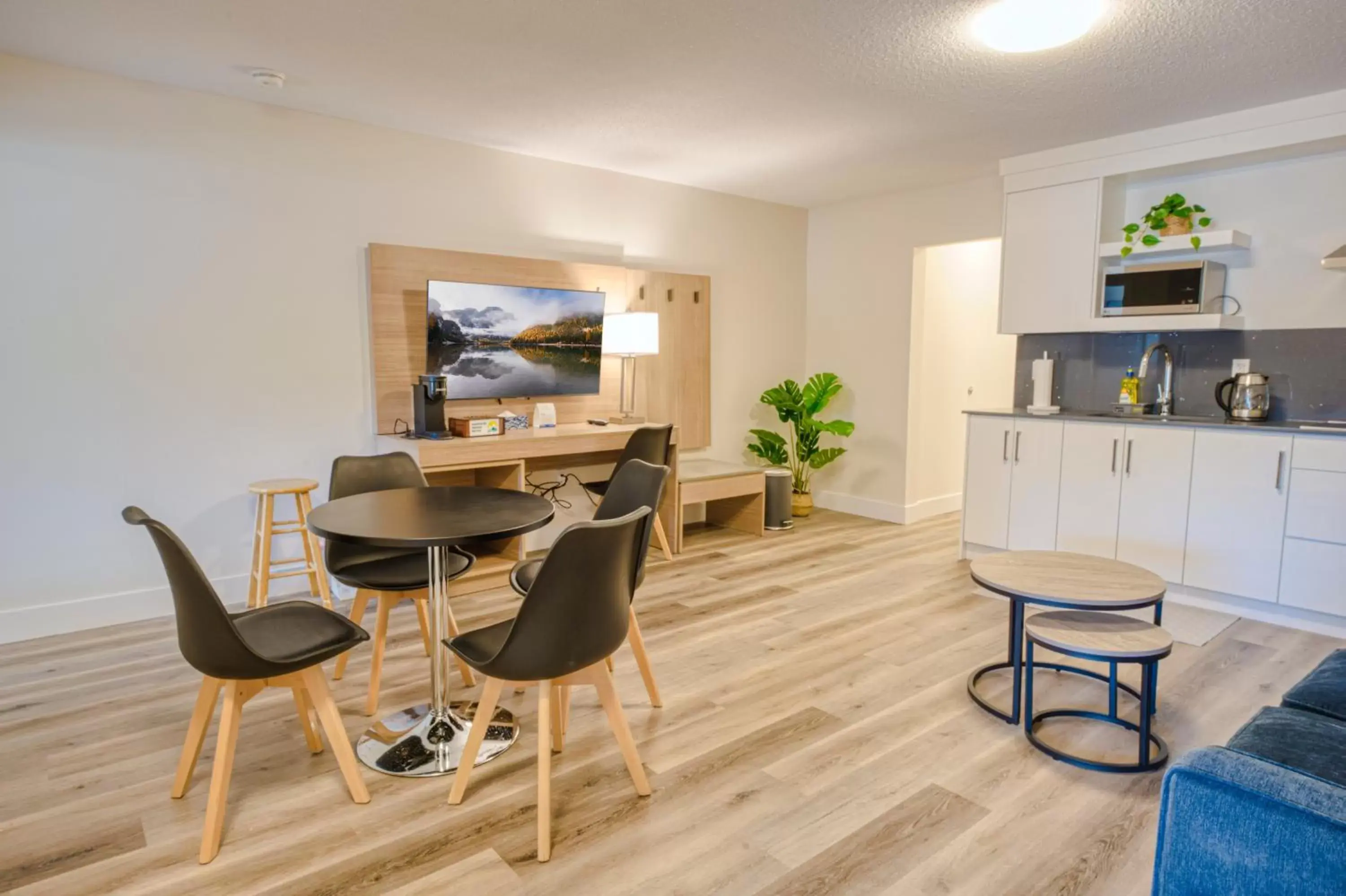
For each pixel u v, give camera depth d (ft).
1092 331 13.76
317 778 7.34
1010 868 6.04
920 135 13.28
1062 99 11.36
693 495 15.81
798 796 7.06
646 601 12.62
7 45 9.66
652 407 17.11
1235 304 13.10
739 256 18.65
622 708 8.78
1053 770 7.50
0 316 10.22
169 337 11.41
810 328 20.38
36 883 5.82
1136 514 12.73
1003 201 14.92
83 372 10.83
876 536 17.22
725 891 5.78
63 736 8.07
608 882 5.88
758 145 13.98
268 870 5.99
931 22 8.73
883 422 18.80
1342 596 10.75
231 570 12.21
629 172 16.10
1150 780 7.30
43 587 10.78
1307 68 10.09
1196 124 12.34
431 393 12.81
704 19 8.73
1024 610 8.80
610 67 10.23
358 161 12.81
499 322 14.07
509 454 13.01
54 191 10.43
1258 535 11.46
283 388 12.41
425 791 7.12
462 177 13.94
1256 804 3.65
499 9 8.49
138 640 10.71
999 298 15.15
